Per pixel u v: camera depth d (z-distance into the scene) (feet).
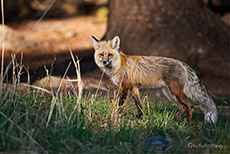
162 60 35.96
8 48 84.17
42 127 24.67
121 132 26.25
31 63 67.62
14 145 21.47
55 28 120.78
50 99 28.71
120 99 35.32
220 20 70.54
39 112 26.89
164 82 35.68
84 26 125.18
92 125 27.45
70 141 23.50
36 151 21.49
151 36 63.26
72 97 32.17
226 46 65.41
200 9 67.10
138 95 35.81
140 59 36.63
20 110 26.23
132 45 63.52
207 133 28.19
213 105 34.96
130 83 36.37
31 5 157.79
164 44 62.49
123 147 23.75
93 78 58.80
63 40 102.99
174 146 24.23
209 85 59.98
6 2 132.26
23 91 31.78
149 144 24.93
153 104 39.14
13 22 129.08
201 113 38.40
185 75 35.01
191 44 63.05
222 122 32.42
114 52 35.94
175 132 28.17
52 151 21.90
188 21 64.90
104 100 32.76
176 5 65.51
